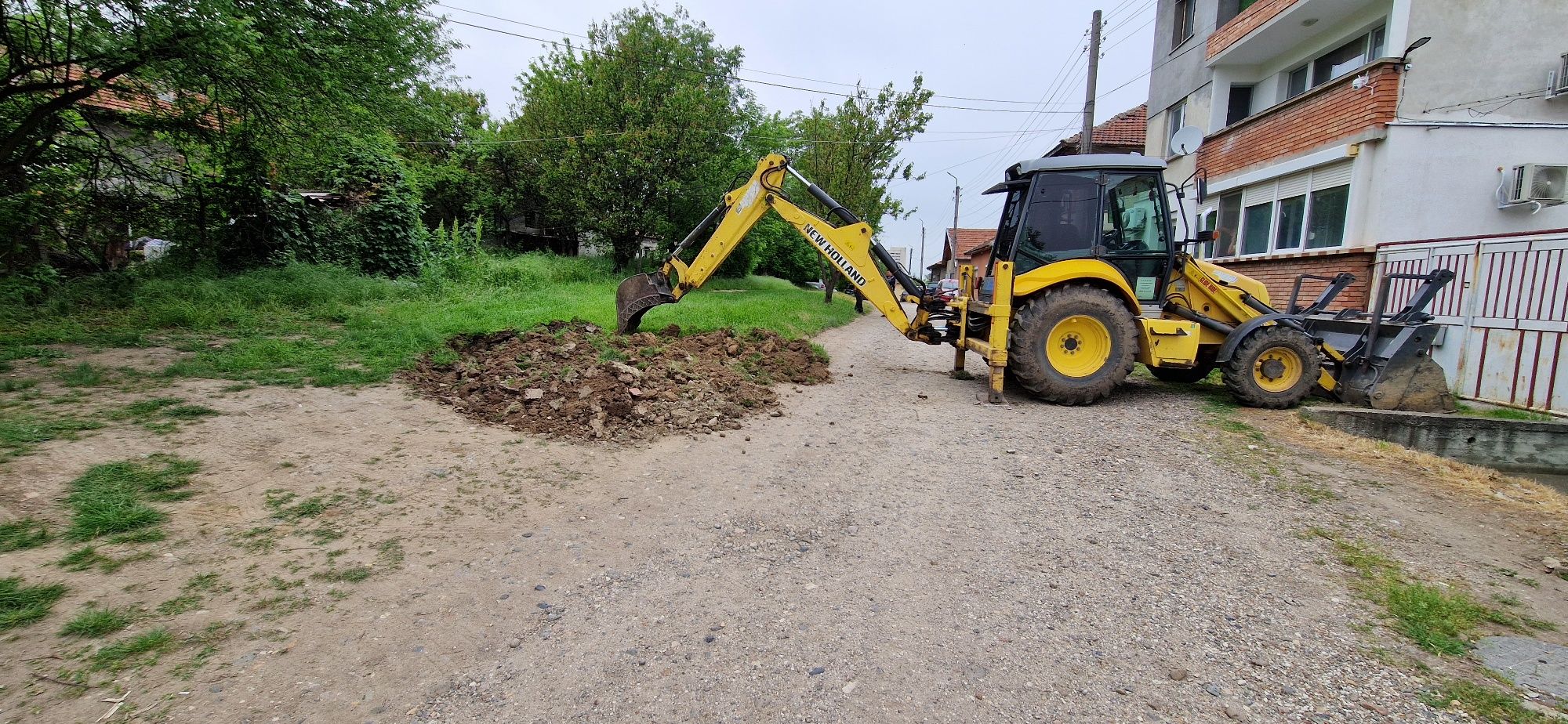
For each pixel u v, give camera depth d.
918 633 2.77
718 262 8.40
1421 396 6.75
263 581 2.87
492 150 23.03
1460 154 8.92
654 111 20.34
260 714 2.12
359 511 3.62
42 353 5.86
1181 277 7.68
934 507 4.16
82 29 6.62
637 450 4.99
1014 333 7.09
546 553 3.36
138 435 4.15
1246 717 2.27
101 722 2.02
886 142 17.84
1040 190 7.31
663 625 2.78
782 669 2.50
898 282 8.90
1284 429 6.04
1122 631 2.81
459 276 14.26
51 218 9.30
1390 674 2.51
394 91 9.16
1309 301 10.21
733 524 3.82
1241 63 13.41
